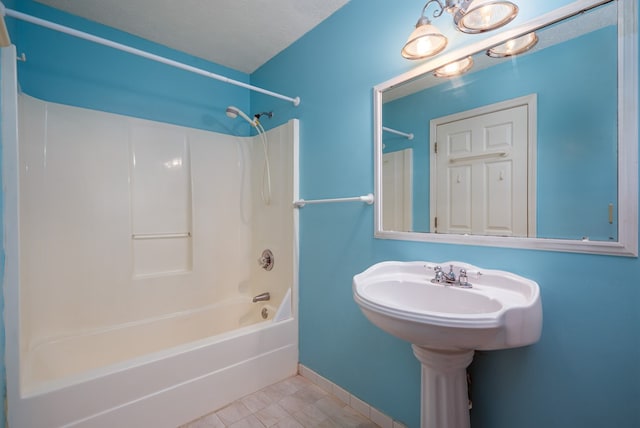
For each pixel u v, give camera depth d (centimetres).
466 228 117
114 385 127
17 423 109
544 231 98
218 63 235
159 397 138
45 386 116
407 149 137
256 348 174
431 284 114
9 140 114
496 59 109
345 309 166
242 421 148
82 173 177
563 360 94
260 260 227
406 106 138
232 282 243
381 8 147
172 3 166
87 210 179
